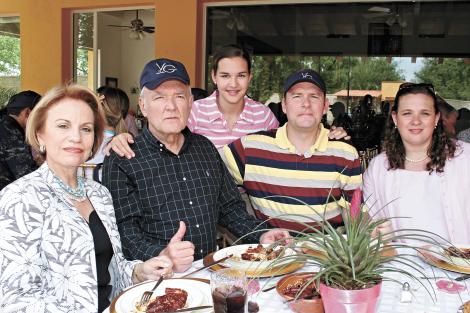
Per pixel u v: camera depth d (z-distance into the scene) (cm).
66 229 151
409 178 227
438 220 222
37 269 142
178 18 518
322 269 114
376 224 118
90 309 149
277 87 585
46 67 588
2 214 142
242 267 154
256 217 238
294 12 554
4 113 364
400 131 226
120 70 1069
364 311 112
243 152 240
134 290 141
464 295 142
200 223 205
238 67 271
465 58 545
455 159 223
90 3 557
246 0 528
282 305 133
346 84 586
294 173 230
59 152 157
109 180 193
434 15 538
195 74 521
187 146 211
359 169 234
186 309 126
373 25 555
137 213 195
